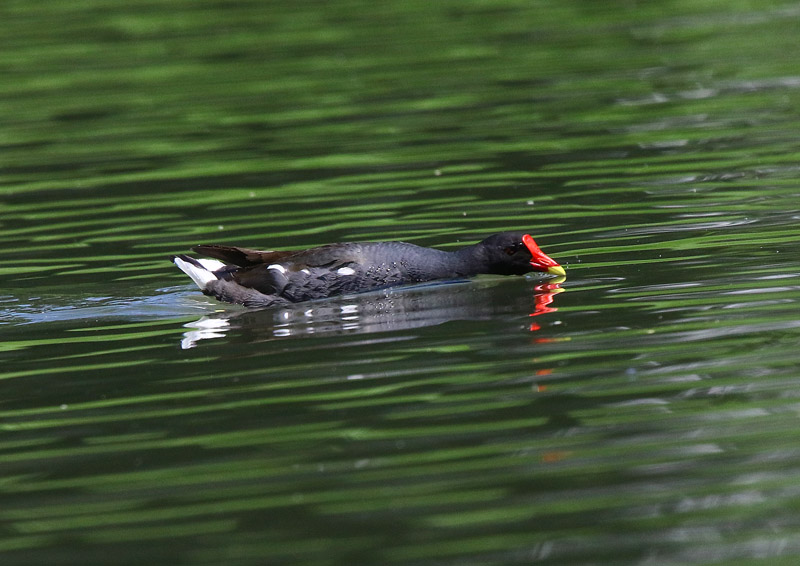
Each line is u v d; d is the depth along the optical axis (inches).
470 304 559.5
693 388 430.3
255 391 451.5
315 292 588.4
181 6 1418.6
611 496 355.3
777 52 1098.1
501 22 1290.6
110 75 1115.3
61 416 437.1
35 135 941.8
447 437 399.9
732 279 557.9
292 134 912.9
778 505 345.4
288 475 378.0
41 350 514.3
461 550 330.0
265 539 339.6
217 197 770.8
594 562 321.1
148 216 738.8
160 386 462.3
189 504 362.3
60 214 750.5
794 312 503.8
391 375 461.4
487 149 851.4
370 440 400.8
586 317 521.0
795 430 390.3
